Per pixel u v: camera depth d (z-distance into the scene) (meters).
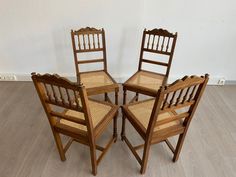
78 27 2.49
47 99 1.32
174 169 1.78
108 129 2.17
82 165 1.80
